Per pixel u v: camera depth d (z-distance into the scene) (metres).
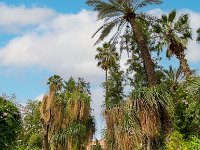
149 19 25.81
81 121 24.98
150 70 21.94
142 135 13.50
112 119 14.19
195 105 13.27
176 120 13.77
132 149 13.44
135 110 13.64
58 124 24.41
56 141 24.39
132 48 33.97
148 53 22.59
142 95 13.78
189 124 13.62
